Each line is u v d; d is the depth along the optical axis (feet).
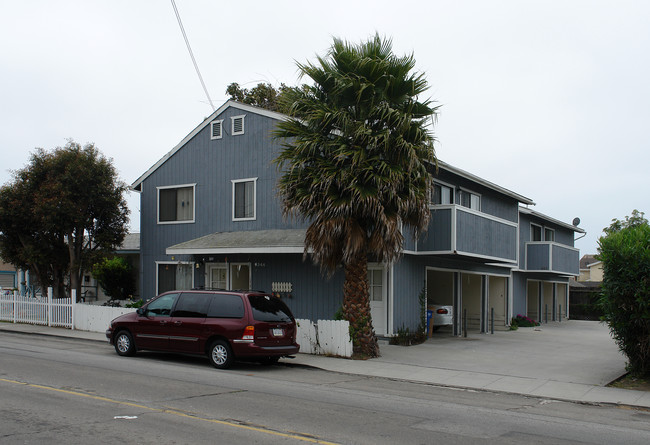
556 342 65.72
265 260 64.64
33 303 70.13
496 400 34.30
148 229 74.90
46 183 70.23
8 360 42.04
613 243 39.37
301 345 50.57
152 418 25.57
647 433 26.50
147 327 45.34
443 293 82.17
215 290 44.50
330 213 46.09
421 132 46.88
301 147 46.93
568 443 24.06
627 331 40.24
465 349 56.85
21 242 74.95
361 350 48.91
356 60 47.19
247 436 23.15
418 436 24.26
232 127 68.95
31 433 22.62
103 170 72.49
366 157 46.37
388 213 46.01
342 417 27.30
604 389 37.99
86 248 74.64
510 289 88.48
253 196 66.74
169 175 73.77
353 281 49.37
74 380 34.53
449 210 59.52
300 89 49.55
